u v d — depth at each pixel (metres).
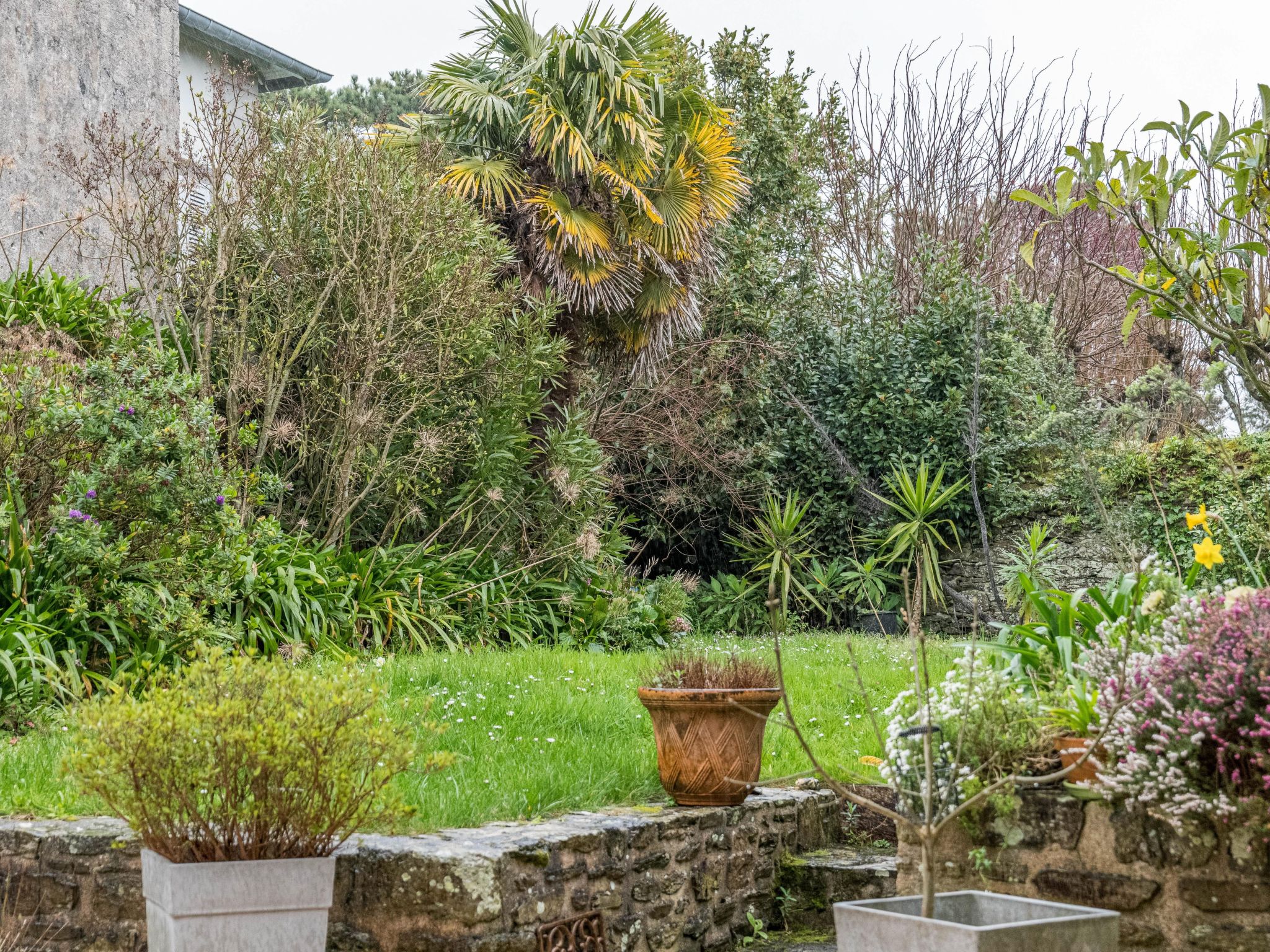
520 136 10.48
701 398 13.27
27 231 9.11
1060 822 3.15
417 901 3.06
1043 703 3.55
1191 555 10.23
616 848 3.52
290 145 8.28
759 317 13.73
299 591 6.84
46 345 6.86
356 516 8.56
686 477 13.55
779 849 4.36
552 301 9.63
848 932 2.51
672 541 14.21
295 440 7.93
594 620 9.41
